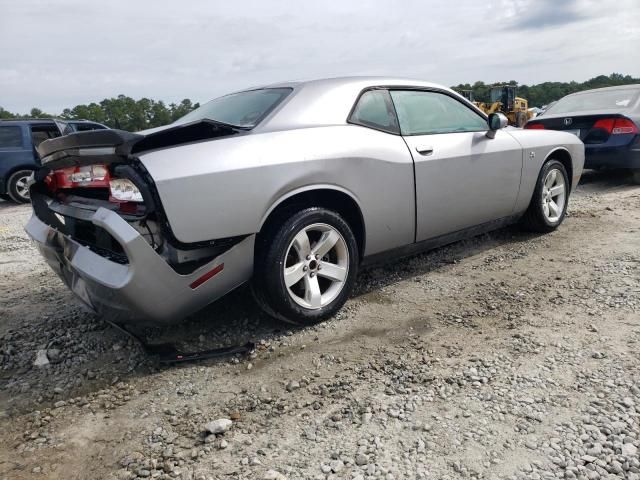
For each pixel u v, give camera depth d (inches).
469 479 78.3
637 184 303.7
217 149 112.0
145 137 104.5
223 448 88.4
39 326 143.6
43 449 91.0
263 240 121.6
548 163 198.7
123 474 83.7
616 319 127.4
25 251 234.7
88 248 115.6
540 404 95.4
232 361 117.8
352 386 105.0
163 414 99.5
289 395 103.4
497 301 144.0
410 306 143.7
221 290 117.1
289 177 118.9
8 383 114.7
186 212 104.9
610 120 283.1
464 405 96.5
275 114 128.7
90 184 113.3
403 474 80.0
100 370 117.7
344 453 85.6
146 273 103.5
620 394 97.0
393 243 148.6
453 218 162.4
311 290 129.6
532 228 203.8
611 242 189.9
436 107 162.7
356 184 133.1
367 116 142.6
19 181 397.1
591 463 80.3
